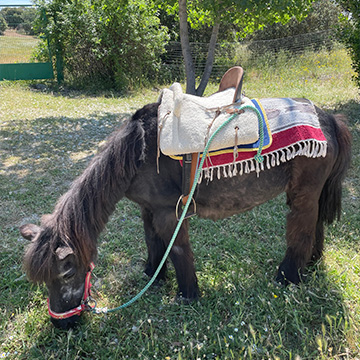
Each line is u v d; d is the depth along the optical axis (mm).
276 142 2549
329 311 2666
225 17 6020
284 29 14914
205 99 2629
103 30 10672
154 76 12281
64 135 6719
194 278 2857
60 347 2439
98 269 3270
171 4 6234
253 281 3055
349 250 3416
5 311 2711
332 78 11156
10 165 5406
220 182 2627
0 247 3537
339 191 3008
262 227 3900
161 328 2613
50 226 2281
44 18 11016
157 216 2682
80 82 11266
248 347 2244
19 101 8945
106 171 2451
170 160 2514
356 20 7492
